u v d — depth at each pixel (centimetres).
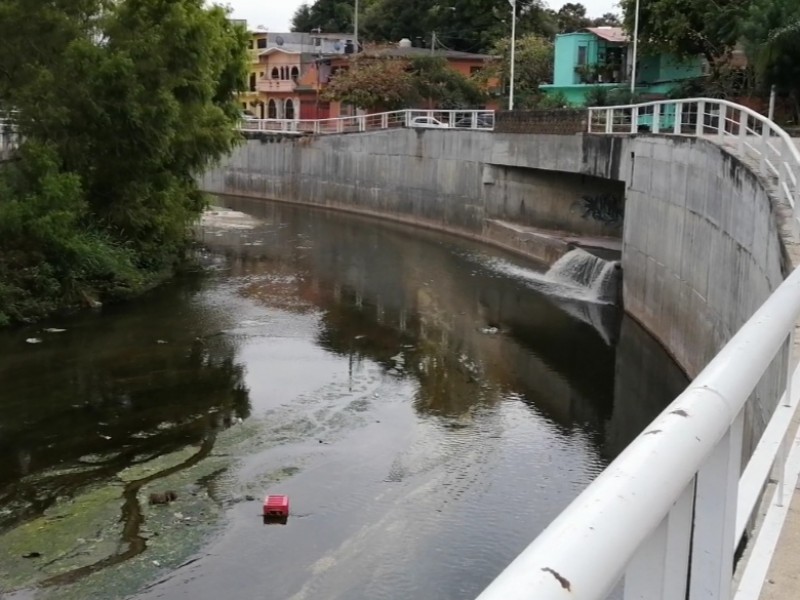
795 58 2236
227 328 1850
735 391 168
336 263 2736
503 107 4350
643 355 1762
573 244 2638
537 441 1273
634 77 3272
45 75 1897
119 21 2052
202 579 860
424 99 4622
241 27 2809
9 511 994
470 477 1127
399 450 1206
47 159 1888
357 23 6016
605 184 2797
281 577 869
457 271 2644
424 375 1573
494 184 3228
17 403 1352
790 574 259
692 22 3069
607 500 117
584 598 101
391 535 962
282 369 1569
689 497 167
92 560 888
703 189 1560
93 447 1183
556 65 4300
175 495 1036
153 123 2028
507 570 99
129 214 2212
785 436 290
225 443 1205
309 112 5741
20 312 1839
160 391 1424
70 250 1947
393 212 3888
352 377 1539
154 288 2225
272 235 3331
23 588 836
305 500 1036
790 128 2122
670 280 1772
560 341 1856
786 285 279
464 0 5747
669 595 166
